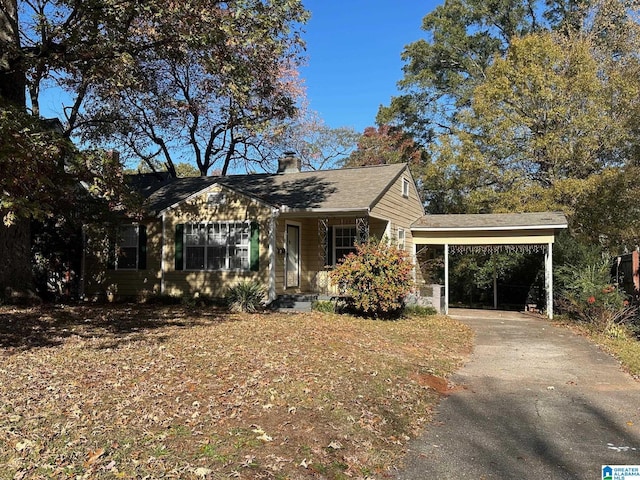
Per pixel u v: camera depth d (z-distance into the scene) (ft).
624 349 31.48
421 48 101.04
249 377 20.99
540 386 23.21
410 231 62.18
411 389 21.58
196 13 31.76
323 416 16.96
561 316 48.85
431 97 105.60
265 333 32.48
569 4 91.45
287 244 52.03
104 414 16.10
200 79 65.92
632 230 57.57
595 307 41.16
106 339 29.53
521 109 64.75
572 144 62.23
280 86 66.44
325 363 24.20
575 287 43.47
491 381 24.18
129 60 32.60
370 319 42.45
